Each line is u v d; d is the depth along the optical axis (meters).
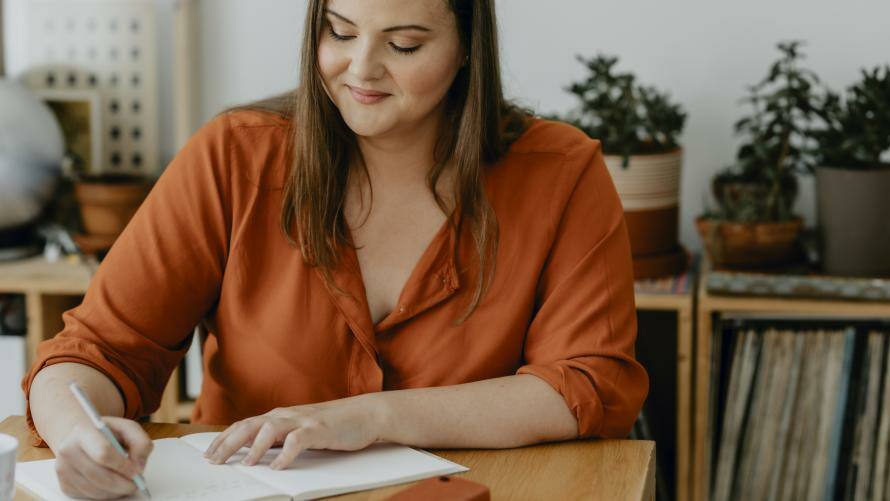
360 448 1.15
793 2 2.28
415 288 1.32
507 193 1.36
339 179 1.35
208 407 1.42
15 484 1.07
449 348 1.33
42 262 2.37
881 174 1.97
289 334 1.33
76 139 2.55
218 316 1.37
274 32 2.47
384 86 1.25
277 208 1.35
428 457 1.15
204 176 1.35
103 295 1.31
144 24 2.51
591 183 1.38
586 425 1.23
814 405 2.04
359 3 1.21
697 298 2.05
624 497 1.08
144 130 2.54
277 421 1.12
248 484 1.05
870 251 2.00
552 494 1.08
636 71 2.36
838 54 2.28
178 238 1.34
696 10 2.32
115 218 2.33
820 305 1.99
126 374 1.29
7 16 2.55
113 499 1.03
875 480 2.03
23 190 2.33
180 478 1.07
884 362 2.00
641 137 2.26
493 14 1.31
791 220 2.08
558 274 1.35
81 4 2.52
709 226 2.09
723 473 2.08
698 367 2.04
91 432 1.03
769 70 2.31
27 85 2.55
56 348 1.27
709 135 2.36
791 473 2.06
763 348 2.03
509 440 1.21
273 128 1.38
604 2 2.35
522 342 1.36
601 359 1.29
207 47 2.49
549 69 2.39
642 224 2.11
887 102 1.97
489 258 1.34
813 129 2.16
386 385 1.34
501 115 1.40
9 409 2.28
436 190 1.35
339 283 1.33
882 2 2.25
